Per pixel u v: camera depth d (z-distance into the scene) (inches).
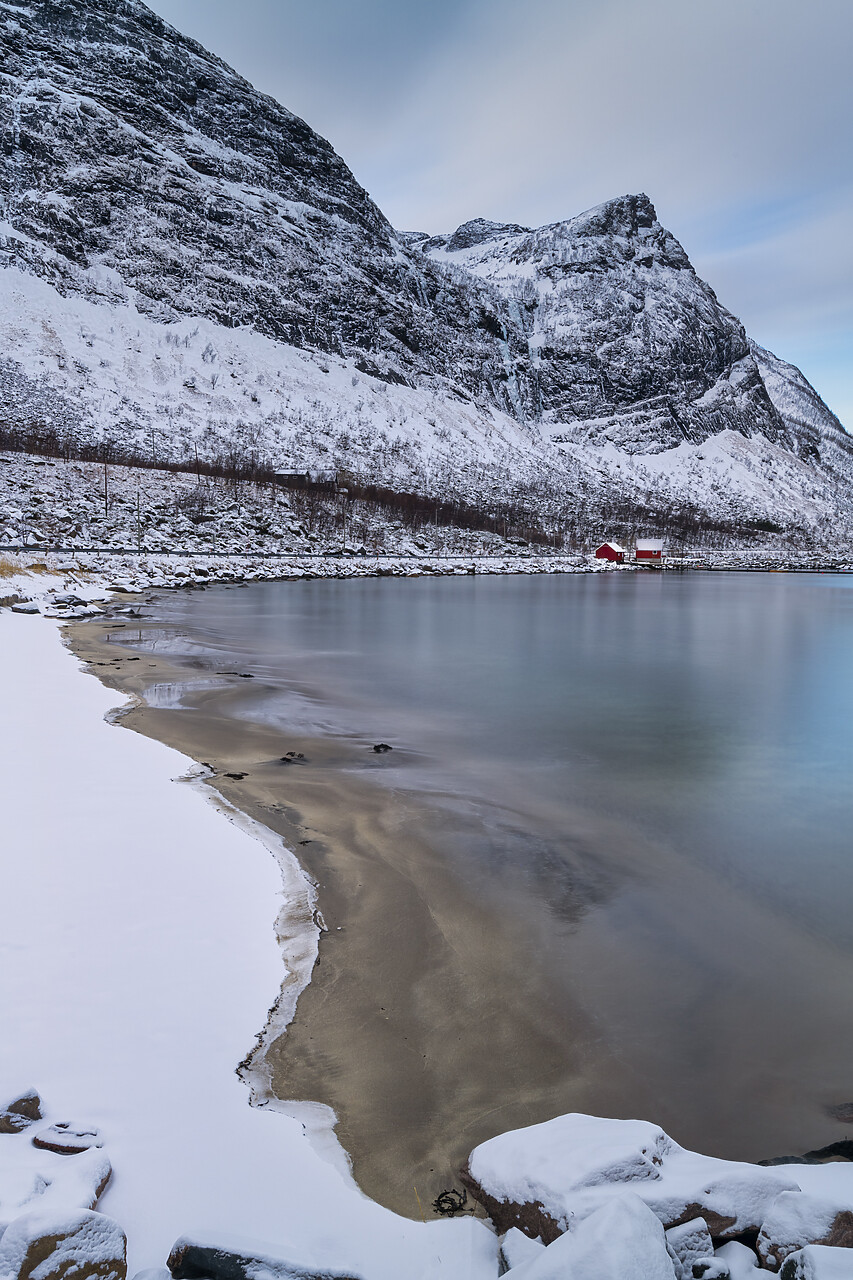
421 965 236.5
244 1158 146.3
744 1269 123.9
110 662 817.5
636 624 1582.2
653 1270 110.3
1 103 6254.9
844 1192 140.6
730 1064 199.3
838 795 451.8
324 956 235.0
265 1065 179.3
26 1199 120.4
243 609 1573.6
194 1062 174.9
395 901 280.4
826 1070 199.2
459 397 7377.0
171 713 589.0
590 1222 117.8
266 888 273.0
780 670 990.4
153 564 2102.6
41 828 312.7
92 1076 166.1
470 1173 146.9
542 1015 216.7
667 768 508.4
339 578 2679.6
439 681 843.4
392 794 419.2
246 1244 116.0
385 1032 200.7
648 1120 177.5
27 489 2652.6
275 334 6382.9
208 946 228.2
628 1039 207.9
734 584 3243.1
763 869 335.6
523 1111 175.9
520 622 1555.1
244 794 394.9
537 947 255.8
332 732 570.3
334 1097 173.3
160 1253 121.4
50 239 5703.7
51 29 7347.4
